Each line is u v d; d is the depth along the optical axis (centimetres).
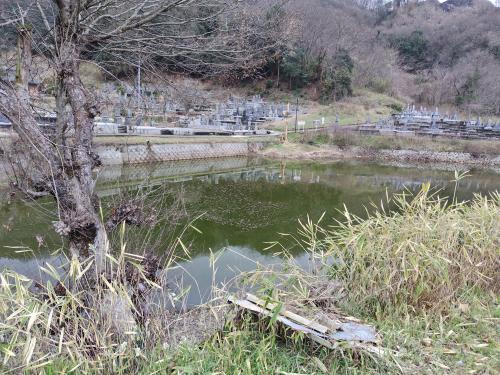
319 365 212
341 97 3234
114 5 304
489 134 2336
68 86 259
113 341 206
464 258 318
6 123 761
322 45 3206
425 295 285
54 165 262
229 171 1582
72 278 224
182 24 333
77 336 195
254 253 611
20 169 301
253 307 241
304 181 1449
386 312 277
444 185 1482
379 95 3397
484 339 255
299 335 220
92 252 248
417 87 3638
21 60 257
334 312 271
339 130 2303
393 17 4928
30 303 196
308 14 2628
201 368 200
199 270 505
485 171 1897
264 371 206
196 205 948
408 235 305
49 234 584
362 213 960
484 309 290
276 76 3356
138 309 239
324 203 1071
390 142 2262
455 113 3141
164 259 363
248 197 1104
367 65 3556
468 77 3347
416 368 220
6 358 178
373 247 301
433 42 4116
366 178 1591
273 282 276
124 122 1500
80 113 261
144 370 198
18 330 177
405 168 1902
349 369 213
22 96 255
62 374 176
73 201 262
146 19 289
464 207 383
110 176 1170
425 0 5303
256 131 2248
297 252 615
